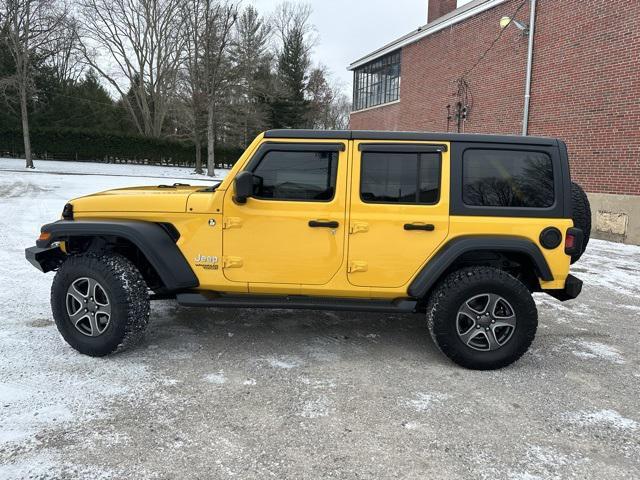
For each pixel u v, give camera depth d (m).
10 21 26.89
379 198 3.80
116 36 42.72
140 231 3.74
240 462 2.59
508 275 3.73
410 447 2.78
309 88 51.03
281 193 3.83
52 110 40.88
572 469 2.62
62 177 22.89
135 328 3.76
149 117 44.69
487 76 16.19
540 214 3.74
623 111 10.77
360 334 4.56
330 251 3.80
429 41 19.92
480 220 3.74
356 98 28.03
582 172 11.92
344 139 3.79
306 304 3.81
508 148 3.79
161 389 3.35
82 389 3.30
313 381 3.55
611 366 4.00
